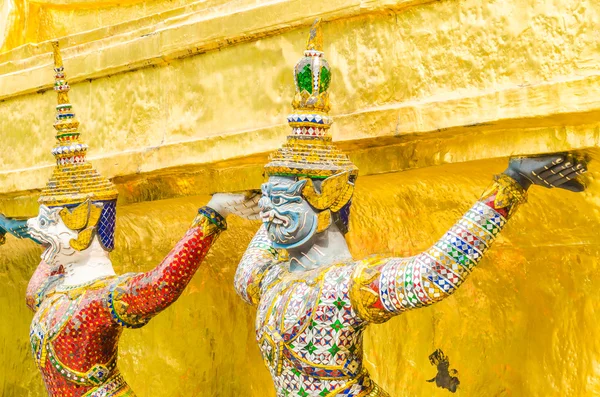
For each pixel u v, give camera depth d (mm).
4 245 7996
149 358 6820
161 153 5629
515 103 3914
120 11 7355
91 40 6629
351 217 5512
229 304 6418
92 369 5258
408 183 4961
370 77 4625
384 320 4035
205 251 5145
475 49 4164
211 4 5656
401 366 5352
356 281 3982
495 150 4137
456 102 4145
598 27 3725
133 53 5879
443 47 4297
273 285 4379
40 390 7793
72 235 5305
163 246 6703
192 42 5465
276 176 4254
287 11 4957
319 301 4086
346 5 4668
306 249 4297
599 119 3752
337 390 4102
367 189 5203
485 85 4121
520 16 3992
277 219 4191
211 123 5434
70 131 5414
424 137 4391
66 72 6367
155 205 6285
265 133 5004
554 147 3900
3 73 7219
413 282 3814
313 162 4160
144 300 5078
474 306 5035
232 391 6336
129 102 5977
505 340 4883
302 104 4258
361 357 4230
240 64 5281
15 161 6883
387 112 4453
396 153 4609
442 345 5168
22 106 6836
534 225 4609
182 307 6676
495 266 4926
